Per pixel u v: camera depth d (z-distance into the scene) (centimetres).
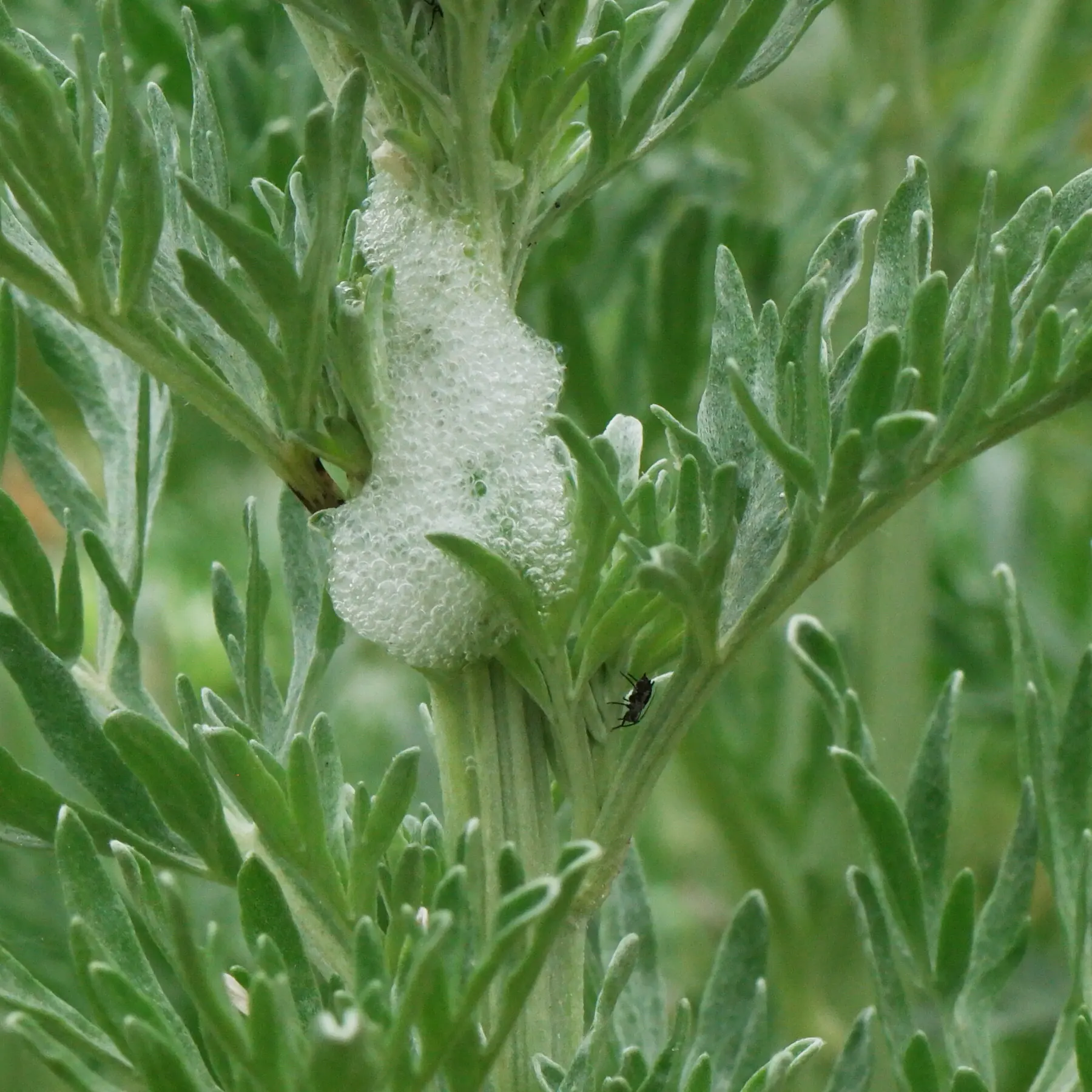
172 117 31
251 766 30
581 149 31
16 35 31
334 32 29
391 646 30
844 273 31
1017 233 30
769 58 31
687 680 30
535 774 31
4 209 30
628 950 30
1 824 30
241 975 31
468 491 30
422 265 31
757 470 30
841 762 31
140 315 30
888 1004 31
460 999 29
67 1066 29
